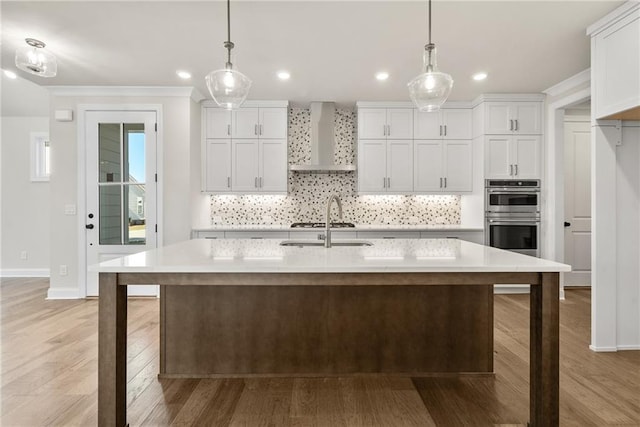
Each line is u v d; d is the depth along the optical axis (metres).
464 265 1.69
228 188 5.01
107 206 4.55
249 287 2.43
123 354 1.78
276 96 4.83
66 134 4.51
